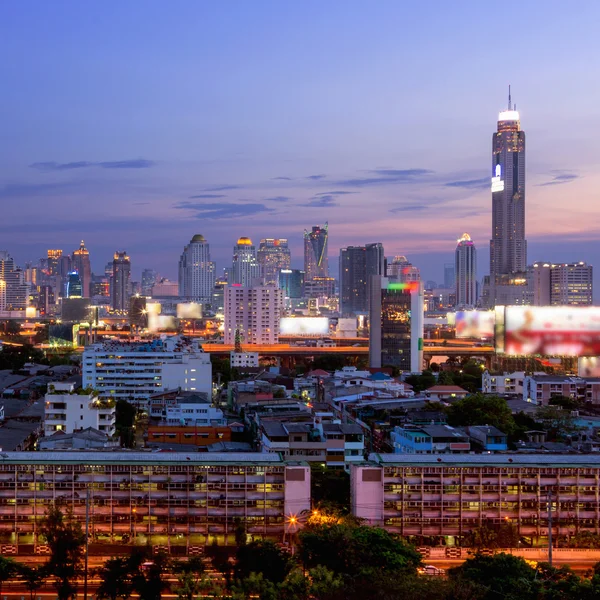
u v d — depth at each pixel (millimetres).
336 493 197375
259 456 191875
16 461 181750
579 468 184500
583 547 180500
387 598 133000
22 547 175750
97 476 179875
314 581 143000
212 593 142625
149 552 158750
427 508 182625
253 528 179625
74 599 152125
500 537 179625
